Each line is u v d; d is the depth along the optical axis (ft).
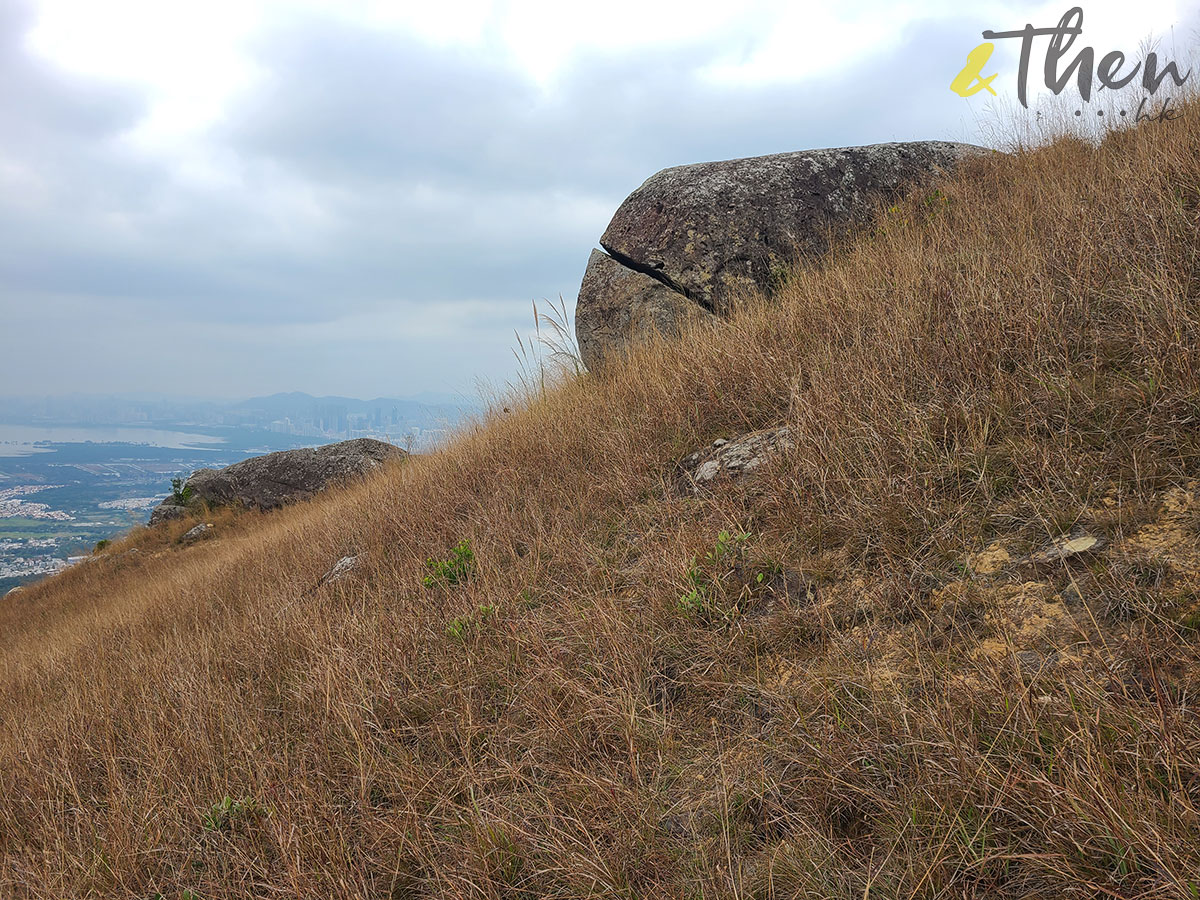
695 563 10.18
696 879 6.06
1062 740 5.54
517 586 12.22
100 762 11.67
